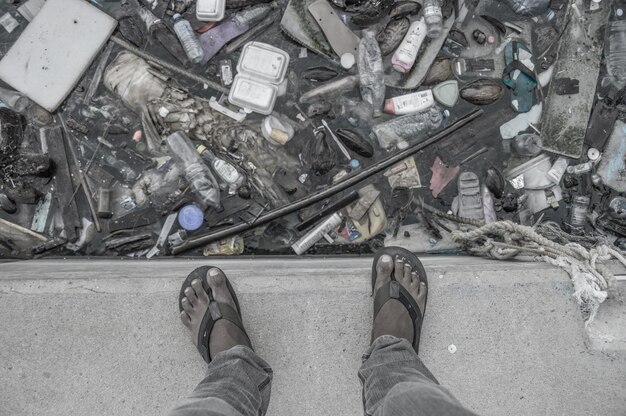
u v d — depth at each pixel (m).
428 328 1.91
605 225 2.41
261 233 2.35
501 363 1.88
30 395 1.83
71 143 2.34
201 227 2.33
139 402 1.84
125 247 2.32
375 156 2.39
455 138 2.40
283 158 2.34
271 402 1.85
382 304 1.86
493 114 2.42
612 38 2.42
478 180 2.39
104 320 1.88
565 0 2.42
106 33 2.33
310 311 1.91
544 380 1.87
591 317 1.90
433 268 1.99
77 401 1.83
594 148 2.42
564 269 1.96
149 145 2.33
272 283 1.93
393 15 2.37
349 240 2.37
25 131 2.32
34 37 2.32
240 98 2.30
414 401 1.33
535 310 1.91
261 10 2.36
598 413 1.85
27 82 2.30
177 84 2.34
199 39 2.34
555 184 2.41
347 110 2.38
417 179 2.38
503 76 2.41
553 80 2.42
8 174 2.29
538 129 2.42
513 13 2.42
